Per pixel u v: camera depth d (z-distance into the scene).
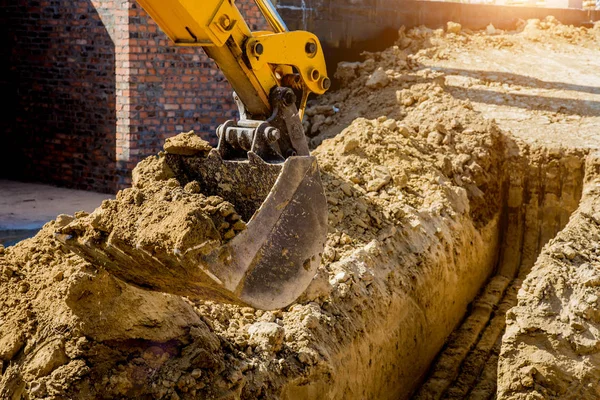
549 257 6.77
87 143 11.45
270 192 4.54
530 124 10.73
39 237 5.12
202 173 4.93
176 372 4.50
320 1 12.90
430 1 14.66
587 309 6.14
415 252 7.17
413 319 6.83
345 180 7.87
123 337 4.54
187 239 4.10
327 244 6.75
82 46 11.20
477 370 7.34
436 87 11.21
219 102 11.09
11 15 11.91
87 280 4.49
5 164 12.49
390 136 8.95
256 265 4.44
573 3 18.00
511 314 6.25
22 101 12.08
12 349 4.37
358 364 5.74
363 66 13.00
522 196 9.80
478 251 8.64
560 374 5.91
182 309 4.93
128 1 10.35
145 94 10.66
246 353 4.98
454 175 8.97
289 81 5.37
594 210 7.86
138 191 4.51
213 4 4.75
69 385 4.22
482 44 14.60
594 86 12.42
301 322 5.45
